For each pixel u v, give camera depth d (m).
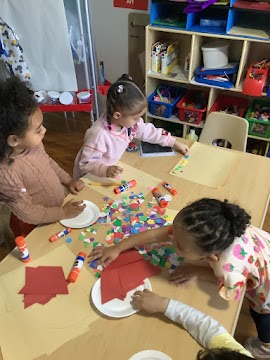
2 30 2.38
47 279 1.03
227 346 0.81
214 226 0.87
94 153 1.46
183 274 1.03
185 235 0.89
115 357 0.85
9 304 0.97
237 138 1.75
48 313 0.94
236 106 2.59
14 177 1.21
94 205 1.27
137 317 0.93
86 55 2.66
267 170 1.45
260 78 2.19
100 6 2.72
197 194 1.32
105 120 1.48
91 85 2.82
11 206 1.21
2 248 1.98
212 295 0.99
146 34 2.33
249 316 1.69
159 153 1.55
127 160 1.51
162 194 1.32
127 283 1.01
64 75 2.63
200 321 0.89
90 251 1.11
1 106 1.08
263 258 1.05
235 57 2.48
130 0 2.53
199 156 1.53
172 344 0.87
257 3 2.03
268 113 2.44
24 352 0.86
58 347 0.87
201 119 2.58
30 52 2.51
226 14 2.27
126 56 2.93
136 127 1.55
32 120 1.13
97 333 0.90
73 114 3.24
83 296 0.98
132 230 1.17
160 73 2.52
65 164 2.68
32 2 2.28
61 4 2.29
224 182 1.38
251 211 1.25
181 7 2.42
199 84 2.39
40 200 1.40
